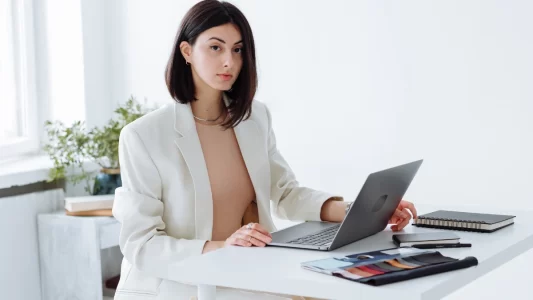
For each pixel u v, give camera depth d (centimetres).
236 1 347
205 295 161
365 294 134
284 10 336
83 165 350
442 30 302
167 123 212
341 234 171
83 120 364
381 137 319
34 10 366
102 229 310
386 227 203
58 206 343
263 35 343
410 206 202
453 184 305
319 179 336
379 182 172
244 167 225
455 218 196
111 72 381
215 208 217
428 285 135
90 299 315
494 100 294
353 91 323
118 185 337
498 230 191
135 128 207
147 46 371
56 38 366
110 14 378
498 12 291
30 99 361
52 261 324
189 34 207
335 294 138
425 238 174
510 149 293
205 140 220
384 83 316
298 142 339
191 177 209
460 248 169
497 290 297
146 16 369
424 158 311
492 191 298
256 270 152
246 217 229
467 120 300
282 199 234
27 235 323
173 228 210
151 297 198
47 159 355
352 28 321
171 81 215
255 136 227
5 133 349
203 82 216
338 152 330
